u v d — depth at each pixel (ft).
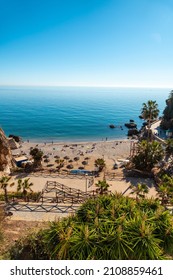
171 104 293.43
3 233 54.49
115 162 181.16
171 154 156.56
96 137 320.29
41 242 44.37
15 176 129.90
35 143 272.51
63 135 328.29
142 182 125.49
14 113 538.47
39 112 569.64
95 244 32.81
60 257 32.35
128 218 38.73
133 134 331.98
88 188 115.14
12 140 240.73
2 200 91.30
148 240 32.94
